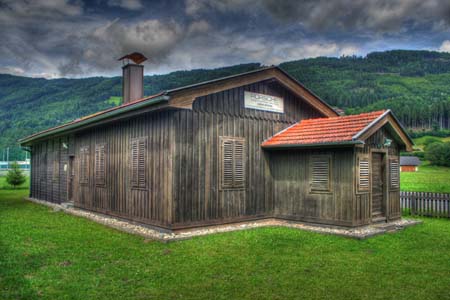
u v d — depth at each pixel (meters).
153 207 10.27
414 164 76.06
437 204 13.30
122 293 5.54
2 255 7.60
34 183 20.77
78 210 14.69
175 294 5.52
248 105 11.49
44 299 5.29
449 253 7.98
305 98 12.95
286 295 5.52
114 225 10.93
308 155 11.15
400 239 9.31
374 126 10.20
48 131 16.53
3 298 5.30
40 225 11.20
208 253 7.77
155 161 10.28
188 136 9.95
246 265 6.95
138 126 11.16
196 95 9.77
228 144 10.87
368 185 10.58
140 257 7.46
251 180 11.44
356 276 6.39
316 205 10.87
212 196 10.42
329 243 8.75
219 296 5.46
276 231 10.16
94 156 13.84
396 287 5.89
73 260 7.26
